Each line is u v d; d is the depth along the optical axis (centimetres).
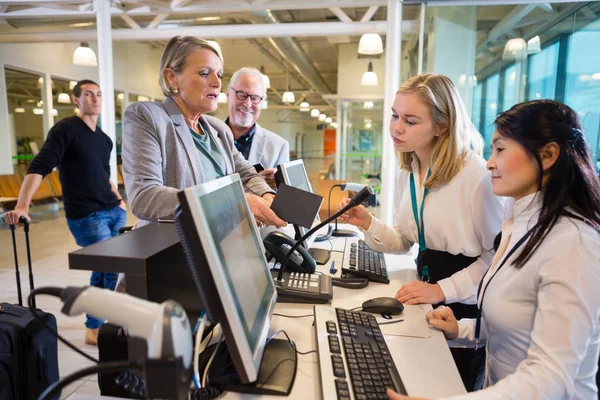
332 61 1126
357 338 91
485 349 107
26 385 154
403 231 150
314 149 2564
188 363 53
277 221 113
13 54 679
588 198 78
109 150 262
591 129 323
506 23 337
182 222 57
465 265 130
